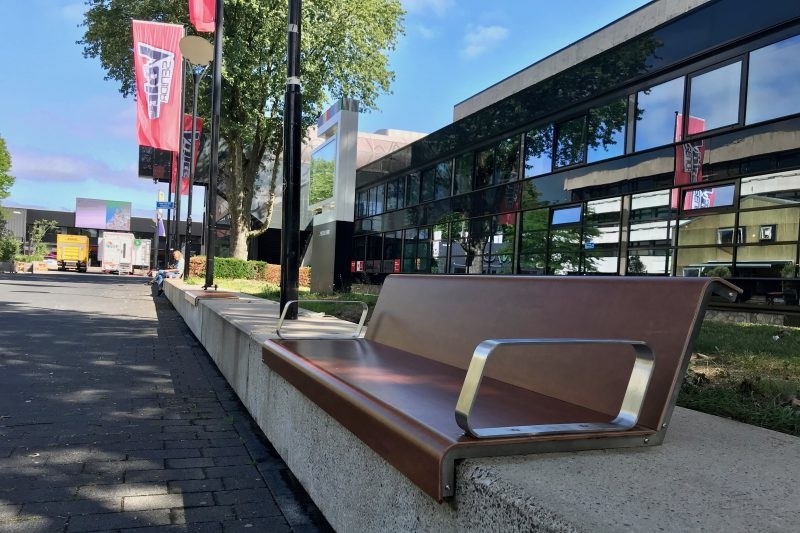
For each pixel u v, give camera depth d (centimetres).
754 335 675
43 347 777
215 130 1172
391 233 2758
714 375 425
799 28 1010
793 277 1012
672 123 1258
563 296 240
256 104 2541
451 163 2200
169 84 1867
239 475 336
